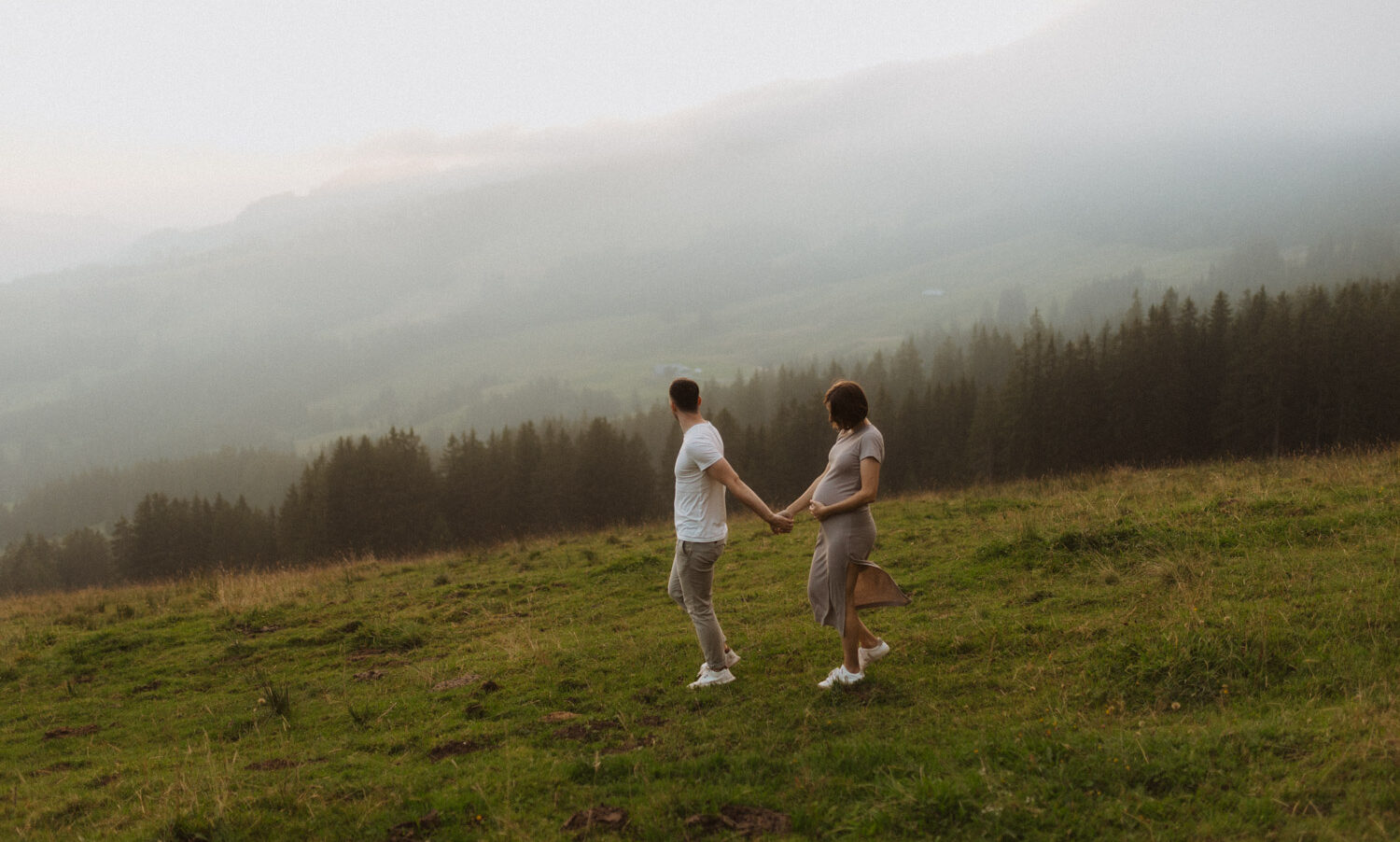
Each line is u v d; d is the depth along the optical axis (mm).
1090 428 54188
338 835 3428
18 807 4266
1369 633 4227
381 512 54031
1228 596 5352
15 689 7133
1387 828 2574
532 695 5293
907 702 4383
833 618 4570
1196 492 9539
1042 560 7156
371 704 5543
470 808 3559
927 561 8094
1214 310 58250
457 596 9508
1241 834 2682
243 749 4961
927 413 68625
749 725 4234
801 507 4891
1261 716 3602
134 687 6820
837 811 3150
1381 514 6770
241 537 64000
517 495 59594
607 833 3199
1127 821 2826
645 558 10047
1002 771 3240
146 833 3551
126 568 62906
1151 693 4043
